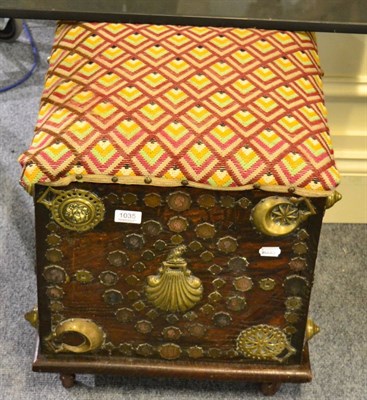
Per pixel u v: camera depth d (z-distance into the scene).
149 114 0.92
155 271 0.99
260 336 1.05
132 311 1.03
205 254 0.97
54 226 0.95
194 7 0.90
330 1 0.93
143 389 1.16
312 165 0.91
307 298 1.01
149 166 0.90
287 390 1.17
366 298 1.32
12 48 1.73
